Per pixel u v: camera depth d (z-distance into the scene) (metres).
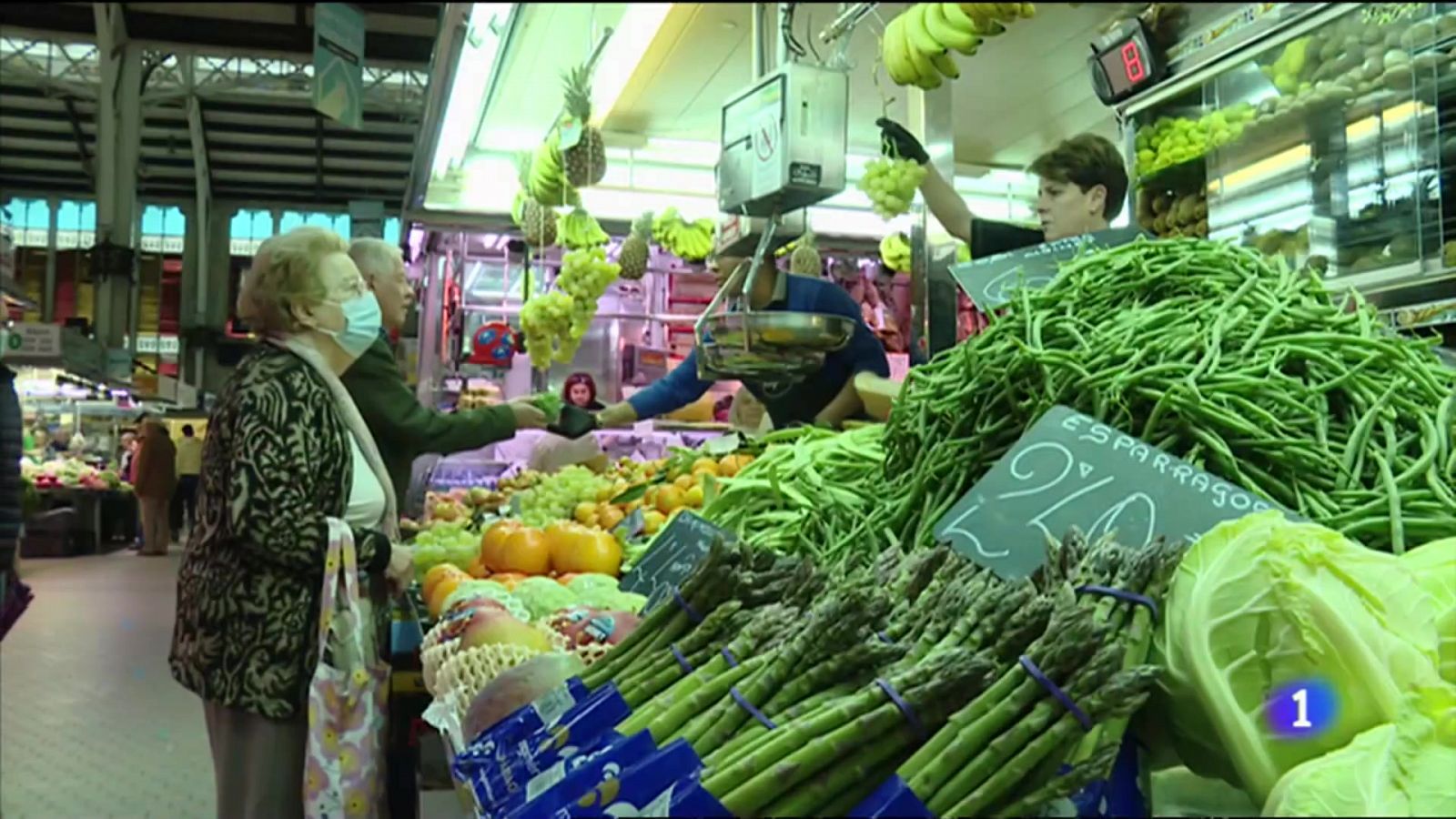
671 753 0.89
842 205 5.61
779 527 1.88
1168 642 0.87
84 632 7.53
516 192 5.54
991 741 0.76
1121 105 4.06
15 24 13.85
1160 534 1.04
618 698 1.06
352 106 5.47
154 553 14.30
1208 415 1.17
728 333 2.49
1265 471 1.17
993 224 2.93
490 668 1.59
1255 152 3.77
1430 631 0.83
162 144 19.62
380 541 2.31
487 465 6.28
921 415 1.49
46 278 21.73
